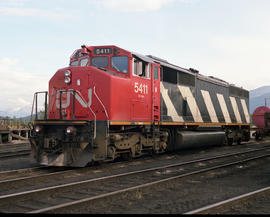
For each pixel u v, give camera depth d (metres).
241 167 9.78
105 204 5.31
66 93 9.71
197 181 7.48
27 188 6.50
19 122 24.92
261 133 21.94
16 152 14.52
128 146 9.88
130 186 6.75
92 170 8.72
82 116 9.38
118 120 9.17
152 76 10.93
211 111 15.68
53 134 9.15
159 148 11.70
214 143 15.75
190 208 5.16
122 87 9.39
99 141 8.72
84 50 9.91
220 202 5.09
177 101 12.64
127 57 9.77
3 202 5.18
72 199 5.62
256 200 5.69
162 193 6.20
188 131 13.96
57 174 7.82
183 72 13.30
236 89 19.42
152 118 10.80
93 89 9.25
